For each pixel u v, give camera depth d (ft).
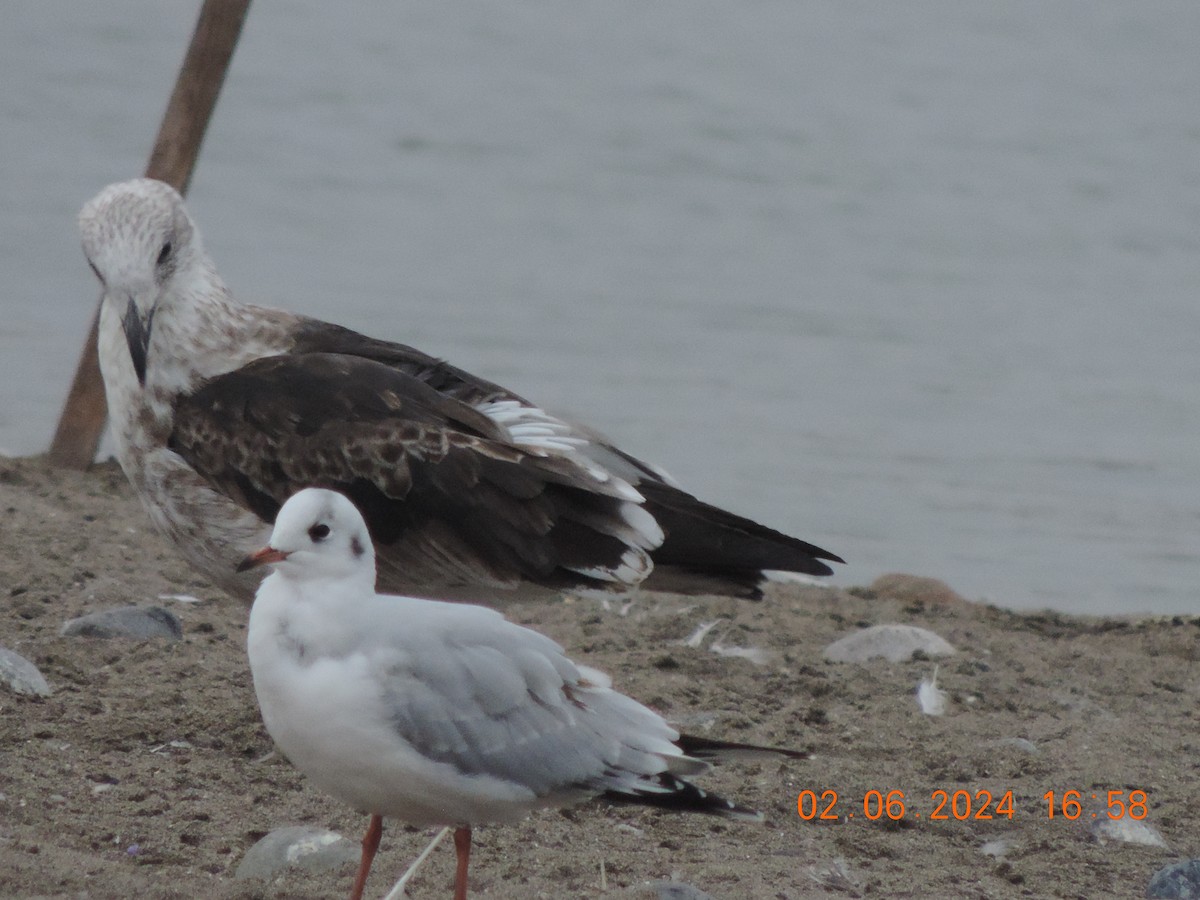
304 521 23.36
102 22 112.57
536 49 116.06
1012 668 40.57
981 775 33.58
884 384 68.49
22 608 37.68
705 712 35.37
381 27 119.24
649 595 44.27
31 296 71.61
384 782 23.86
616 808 30.96
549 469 31.09
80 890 24.95
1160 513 57.16
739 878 27.86
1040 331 75.25
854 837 30.35
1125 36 124.26
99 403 49.60
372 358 33.50
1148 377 70.59
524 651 24.62
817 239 86.12
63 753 30.53
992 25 125.59
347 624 23.52
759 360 70.13
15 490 46.65
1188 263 84.43
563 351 69.51
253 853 27.12
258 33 115.85
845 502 56.85
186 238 32.55
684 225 86.79
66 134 91.04
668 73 112.06
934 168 96.53
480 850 28.53
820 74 112.88
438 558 31.24
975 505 57.16
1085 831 31.14
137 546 42.93
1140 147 100.94
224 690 34.17
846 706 36.76
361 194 88.89
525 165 94.58
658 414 63.52
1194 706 38.78
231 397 31.91
